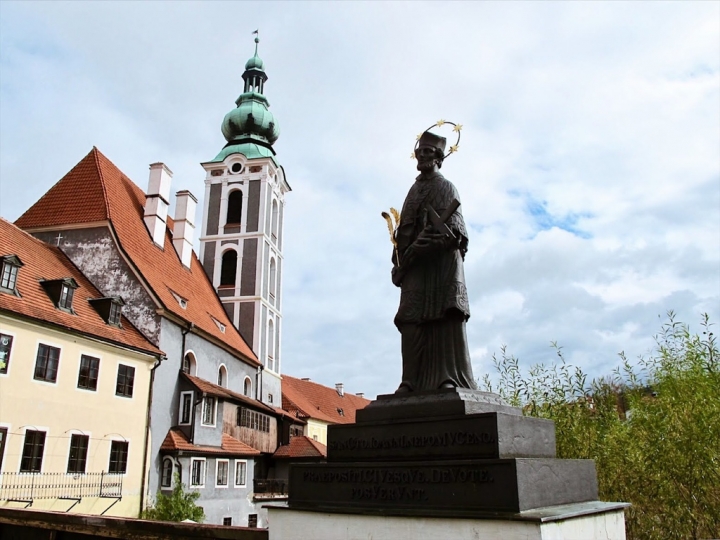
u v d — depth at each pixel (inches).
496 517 159.2
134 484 898.7
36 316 751.7
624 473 306.2
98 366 854.5
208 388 1096.8
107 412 858.8
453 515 166.4
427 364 224.5
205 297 1507.1
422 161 249.8
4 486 682.2
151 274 1153.4
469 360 222.2
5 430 693.3
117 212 1179.3
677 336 351.9
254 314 1681.8
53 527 268.7
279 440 1670.8
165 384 1026.1
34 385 740.0
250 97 2042.3
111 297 951.0
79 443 801.6
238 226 1770.4
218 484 1099.9
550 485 179.6
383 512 180.4
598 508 181.9
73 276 1007.6
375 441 207.2
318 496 208.7
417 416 203.8
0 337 704.4
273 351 1803.6
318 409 2319.1
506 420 183.5
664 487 285.9
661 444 289.6
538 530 151.6
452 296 222.1
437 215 234.2
